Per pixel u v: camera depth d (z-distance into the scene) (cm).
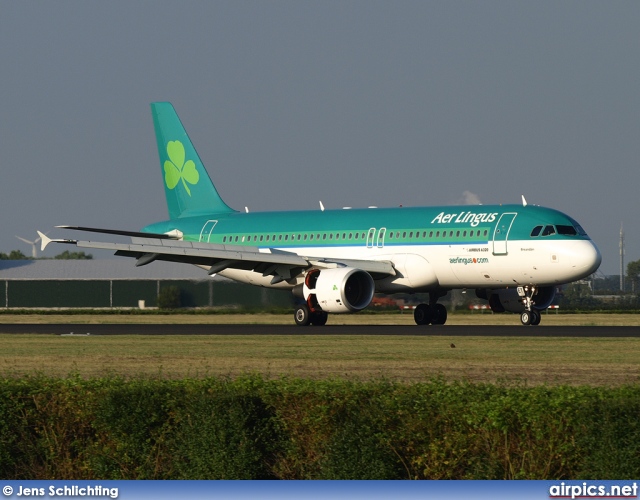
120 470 5700
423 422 5284
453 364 8556
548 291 14850
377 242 14838
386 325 15550
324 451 5425
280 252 15800
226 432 5475
